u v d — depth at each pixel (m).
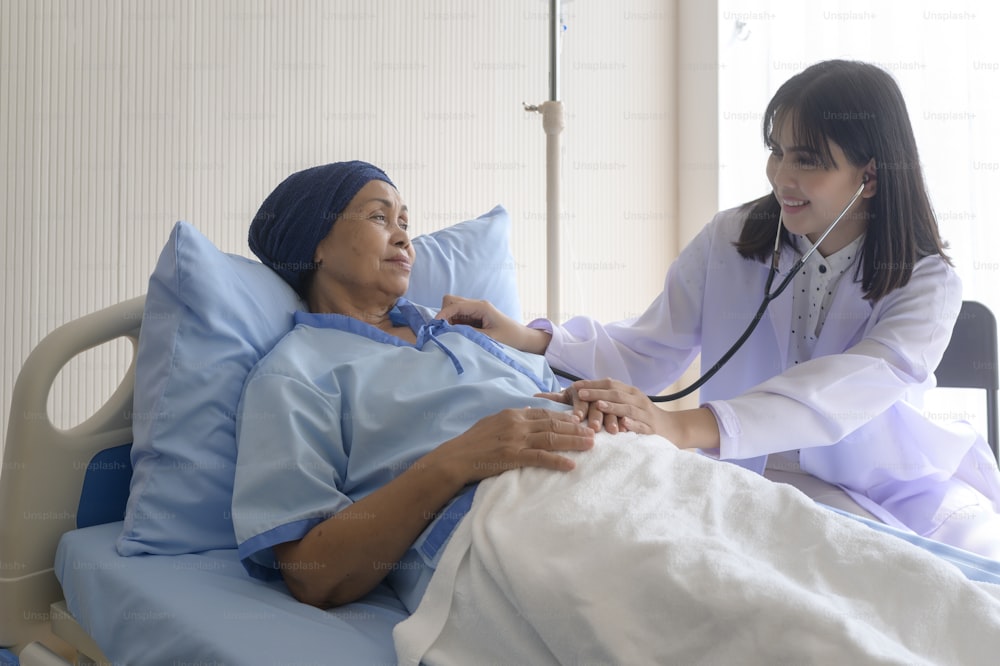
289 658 0.88
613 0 2.94
